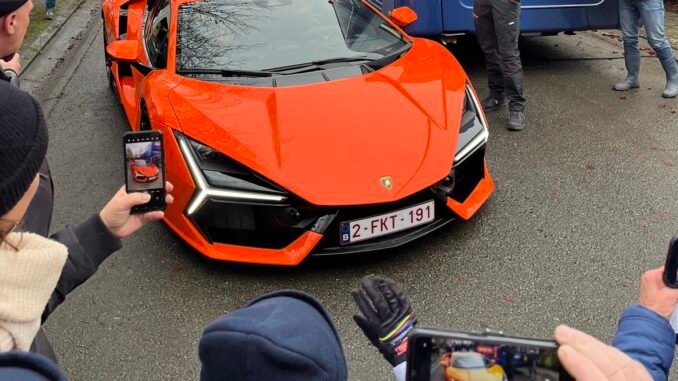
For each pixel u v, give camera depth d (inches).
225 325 31.7
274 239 111.0
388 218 109.7
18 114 34.7
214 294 111.2
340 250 110.0
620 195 139.4
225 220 110.5
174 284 114.5
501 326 101.1
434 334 37.1
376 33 154.6
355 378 92.0
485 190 126.5
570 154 160.9
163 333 103.3
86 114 210.1
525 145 167.6
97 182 160.4
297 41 145.9
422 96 127.6
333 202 105.1
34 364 29.9
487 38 182.9
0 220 36.9
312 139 113.2
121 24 204.8
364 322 48.6
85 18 351.9
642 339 47.1
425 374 37.6
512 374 36.9
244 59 139.5
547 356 36.5
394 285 49.4
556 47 255.8
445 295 108.8
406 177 109.6
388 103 124.0
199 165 110.3
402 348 47.2
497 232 126.4
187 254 122.8
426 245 122.4
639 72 219.8
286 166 108.2
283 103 122.3
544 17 212.1
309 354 30.8
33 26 324.8
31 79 252.2
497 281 111.9
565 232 126.0
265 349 30.1
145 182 61.2
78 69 262.1
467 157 119.9
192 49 142.3
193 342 101.0
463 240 123.9
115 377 94.3
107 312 108.9
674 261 48.5
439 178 111.3
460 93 131.0
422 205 112.0
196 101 123.3
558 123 181.0
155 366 96.2
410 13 165.9
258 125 116.0
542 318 102.4
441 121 121.6
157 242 127.6
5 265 37.3
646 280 51.5
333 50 144.3
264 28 148.6
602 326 100.1
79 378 94.3
